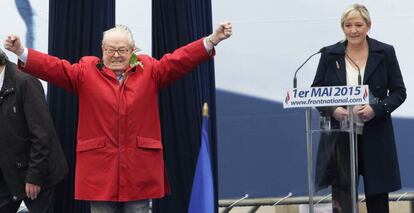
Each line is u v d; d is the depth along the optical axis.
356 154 12.63
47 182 13.58
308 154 12.20
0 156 13.70
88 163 12.20
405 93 13.68
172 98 13.55
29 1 14.71
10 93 13.66
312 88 11.88
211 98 13.73
